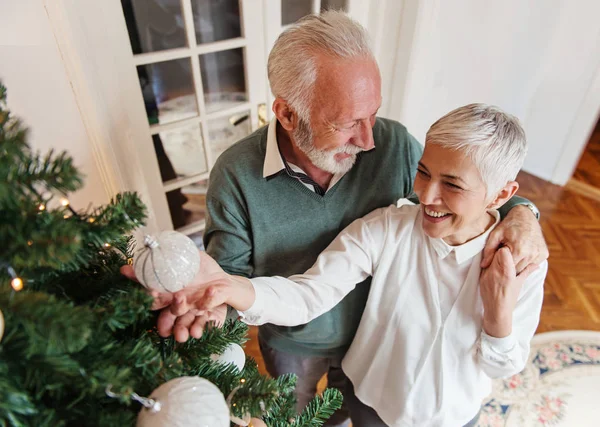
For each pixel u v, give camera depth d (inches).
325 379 68.4
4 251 15.4
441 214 29.8
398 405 35.8
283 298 31.5
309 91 30.2
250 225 37.6
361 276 35.4
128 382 16.4
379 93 31.2
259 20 59.2
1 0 33.7
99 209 20.0
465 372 33.9
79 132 43.7
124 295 19.3
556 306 81.5
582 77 99.0
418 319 33.7
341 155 33.5
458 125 26.1
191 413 17.0
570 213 103.8
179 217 67.6
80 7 39.2
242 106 64.0
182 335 21.2
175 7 51.6
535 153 114.9
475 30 80.4
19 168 16.2
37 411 15.2
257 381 22.0
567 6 94.3
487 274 30.4
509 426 64.5
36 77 38.2
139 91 50.9
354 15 66.1
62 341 14.1
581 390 68.5
